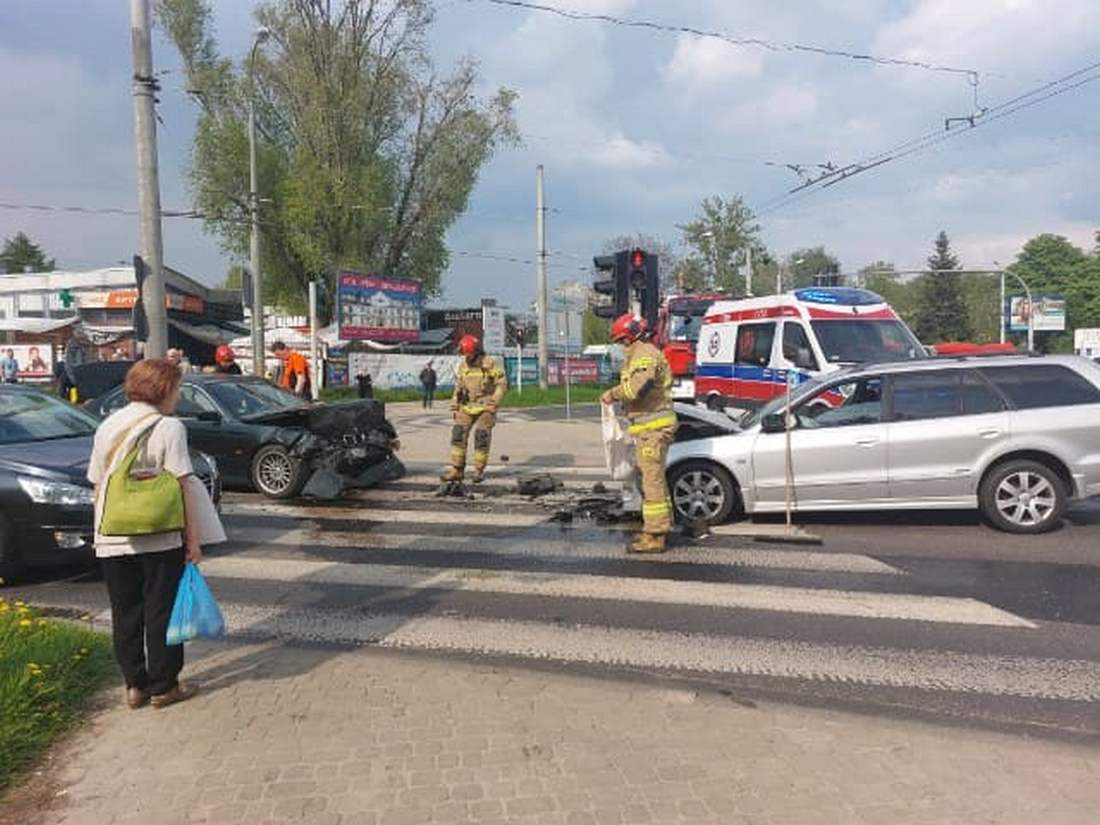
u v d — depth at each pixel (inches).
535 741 154.1
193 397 460.1
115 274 2279.8
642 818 128.1
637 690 179.8
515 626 224.5
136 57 486.6
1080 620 225.5
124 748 152.4
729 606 240.2
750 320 602.5
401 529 356.2
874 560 290.2
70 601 258.4
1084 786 138.5
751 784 138.3
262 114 1565.0
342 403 466.6
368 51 1528.1
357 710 168.4
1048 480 325.1
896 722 163.8
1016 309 2977.4
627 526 354.0
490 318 1273.4
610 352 1881.2
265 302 1658.5
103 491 166.6
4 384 345.4
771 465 340.2
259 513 396.2
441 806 131.7
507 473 522.9
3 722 153.7
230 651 206.2
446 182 1624.0
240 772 142.9
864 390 345.1
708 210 2386.8
